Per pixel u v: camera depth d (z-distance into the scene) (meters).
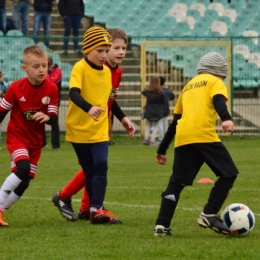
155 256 12.17
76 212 17.81
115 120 45.91
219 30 54.81
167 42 47.41
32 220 16.47
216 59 14.28
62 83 47.25
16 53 45.88
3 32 49.09
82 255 12.27
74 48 49.09
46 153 35.81
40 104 15.48
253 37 47.09
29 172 15.48
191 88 14.17
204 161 14.07
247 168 28.41
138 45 51.38
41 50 15.28
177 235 14.25
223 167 13.80
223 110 13.54
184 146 13.95
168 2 56.34
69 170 28.19
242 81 49.38
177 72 49.34
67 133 16.05
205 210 14.01
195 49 48.84
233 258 12.02
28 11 50.03
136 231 14.72
